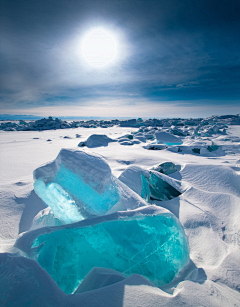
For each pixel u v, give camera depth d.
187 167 3.72
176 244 1.32
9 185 2.76
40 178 1.72
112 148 7.23
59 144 8.89
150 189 2.63
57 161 1.72
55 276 1.01
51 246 1.09
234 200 2.30
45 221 1.74
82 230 1.18
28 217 2.03
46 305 0.69
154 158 4.72
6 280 0.77
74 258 1.10
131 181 2.67
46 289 0.75
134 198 1.83
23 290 0.73
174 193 2.63
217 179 3.15
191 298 0.84
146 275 1.11
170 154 5.83
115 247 1.19
